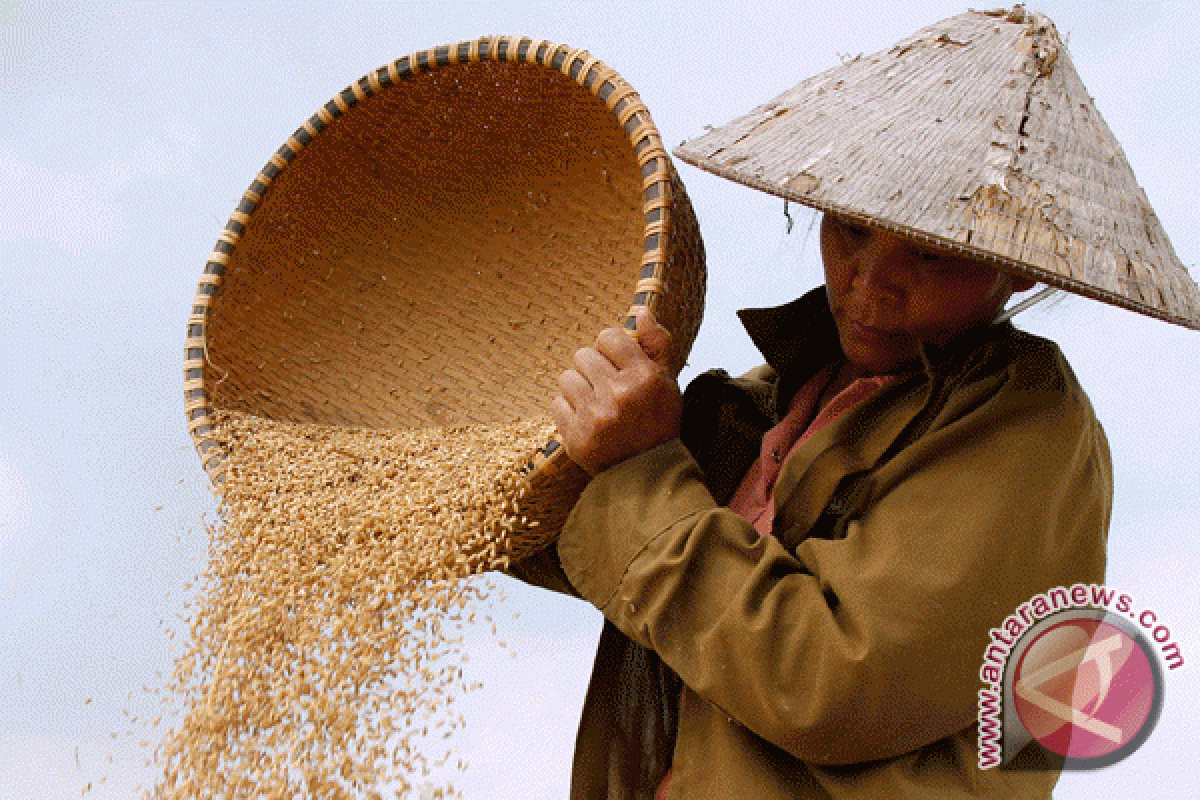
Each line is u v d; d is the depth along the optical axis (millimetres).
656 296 2777
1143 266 2338
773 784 2498
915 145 2422
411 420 3654
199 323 3555
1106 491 2621
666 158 2916
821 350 3090
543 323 3623
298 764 2609
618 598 2598
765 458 3004
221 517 3238
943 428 2518
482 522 2807
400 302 3838
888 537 2414
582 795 3072
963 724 2398
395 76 3518
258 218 3680
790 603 2408
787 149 2479
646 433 2676
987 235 2266
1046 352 2646
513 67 3348
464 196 3807
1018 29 2715
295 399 3723
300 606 2844
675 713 3029
